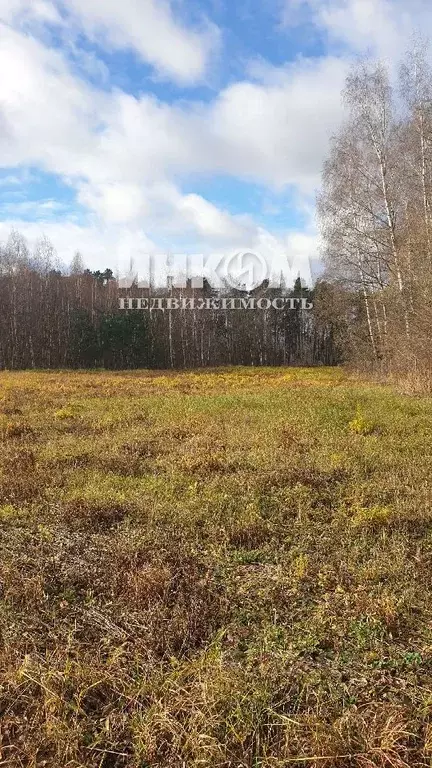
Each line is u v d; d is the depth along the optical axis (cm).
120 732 266
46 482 643
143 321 4294
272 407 1137
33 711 280
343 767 245
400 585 396
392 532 490
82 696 285
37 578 398
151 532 489
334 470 657
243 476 642
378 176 1975
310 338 4934
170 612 366
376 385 1781
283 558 448
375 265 2138
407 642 337
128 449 801
